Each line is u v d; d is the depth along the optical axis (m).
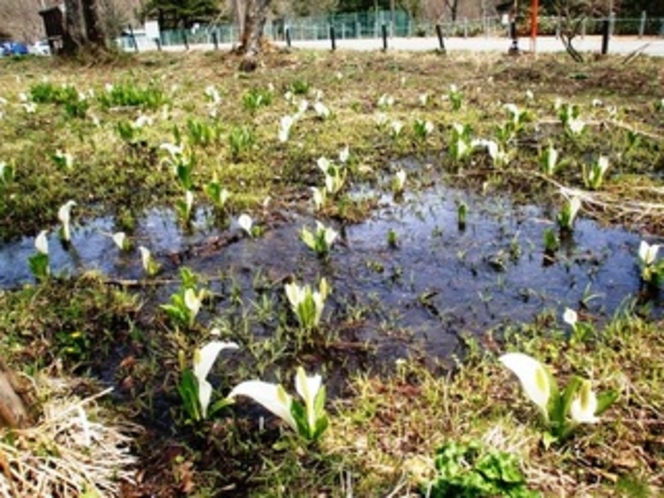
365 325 3.09
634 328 2.83
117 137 7.27
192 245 4.20
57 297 3.44
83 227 4.65
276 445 2.20
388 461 2.12
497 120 7.41
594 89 9.46
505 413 2.32
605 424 2.20
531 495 1.81
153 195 5.23
